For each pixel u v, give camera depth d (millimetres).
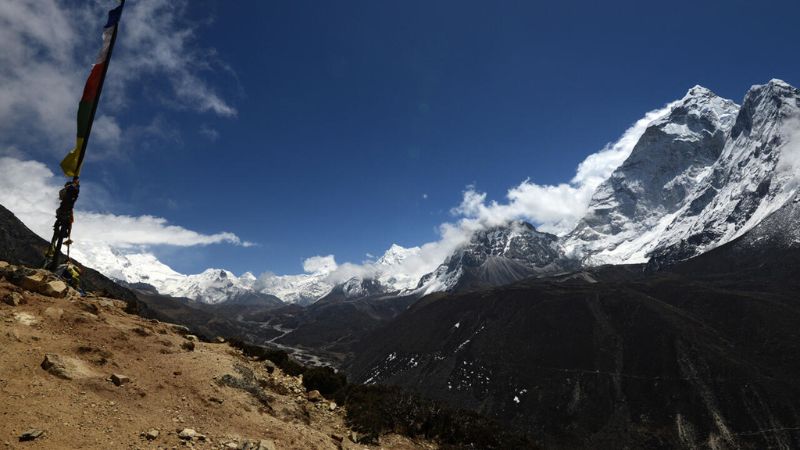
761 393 143625
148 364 15125
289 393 19797
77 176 18703
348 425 19156
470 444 21812
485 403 185375
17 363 11977
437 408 23609
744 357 167625
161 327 20547
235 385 16219
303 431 15320
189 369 15797
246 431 13617
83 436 10289
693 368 164375
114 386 12914
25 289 16484
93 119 18281
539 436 154250
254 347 24422
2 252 99062
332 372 23625
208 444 11977
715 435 135000
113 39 18641
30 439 9508
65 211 18844
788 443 126125
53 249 18797
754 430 133000
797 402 136750
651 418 148375
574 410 163375
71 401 11406
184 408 13414
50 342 13680
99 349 14312
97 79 18219
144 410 12461
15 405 10391
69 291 18125
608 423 151500
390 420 20891
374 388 24516
